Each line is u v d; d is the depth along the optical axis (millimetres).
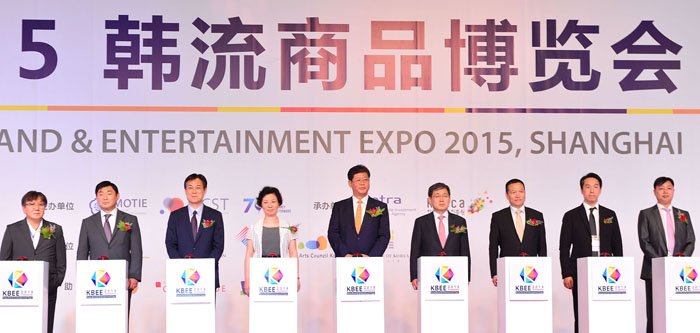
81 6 8562
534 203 8594
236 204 8492
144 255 8375
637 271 8602
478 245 8562
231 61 8609
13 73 8453
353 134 8609
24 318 6406
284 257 7195
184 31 8602
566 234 8352
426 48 8695
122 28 8570
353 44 8672
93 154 8438
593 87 8695
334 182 8555
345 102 8625
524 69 8703
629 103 8695
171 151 8492
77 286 6512
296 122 8594
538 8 8742
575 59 8711
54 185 8391
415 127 8633
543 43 8719
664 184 8555
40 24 8516
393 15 8695
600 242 8312
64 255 7719
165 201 8445
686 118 8695
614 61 8727
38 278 6430
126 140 8477
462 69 8688
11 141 8398
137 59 8547
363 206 8281
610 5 8703
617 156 8664
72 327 8281
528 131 8664
